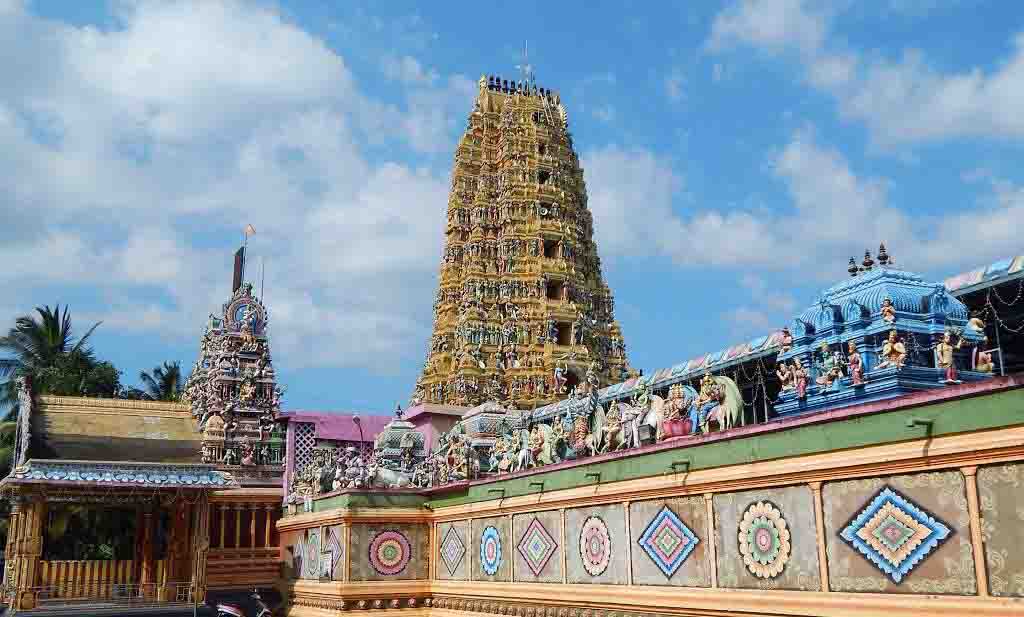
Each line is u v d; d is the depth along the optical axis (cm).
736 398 2039
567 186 7156
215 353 5412
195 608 3697
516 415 3909
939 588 1384
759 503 1759
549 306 6531
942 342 1761
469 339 6375
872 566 1500
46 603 3878
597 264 7350
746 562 1778
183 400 5862
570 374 6344
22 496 3659
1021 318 2152
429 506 3278
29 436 4012
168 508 4444
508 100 7356
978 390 1340
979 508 1334
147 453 4362
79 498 4088
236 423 4975
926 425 1420
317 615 3325
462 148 7262
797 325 2022
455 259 6962
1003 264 2022
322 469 3634
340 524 3180
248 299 5434
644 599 2053
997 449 1303
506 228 6788
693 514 1941
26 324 7056
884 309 1816
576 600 2314
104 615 3569
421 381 6788
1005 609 1274
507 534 2717
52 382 6712
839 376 1869
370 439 5147
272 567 4550
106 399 4612
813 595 1600
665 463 2033
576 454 2589
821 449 1619
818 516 1612
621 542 2180
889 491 1484
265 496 4678
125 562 4316
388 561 3166
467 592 2909
